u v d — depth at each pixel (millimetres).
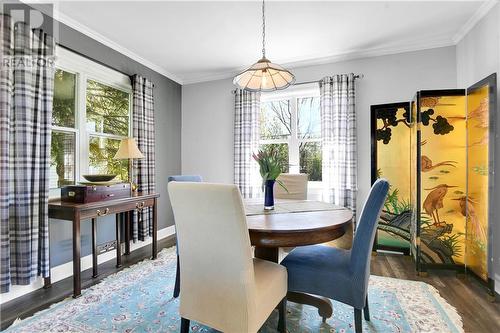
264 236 1521
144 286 2307
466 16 2539
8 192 2012
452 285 2314
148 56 3477
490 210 2127
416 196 2637
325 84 3434
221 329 1323
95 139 2982
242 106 3900
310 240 1523
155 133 3811
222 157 4180
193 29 2785
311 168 3771
